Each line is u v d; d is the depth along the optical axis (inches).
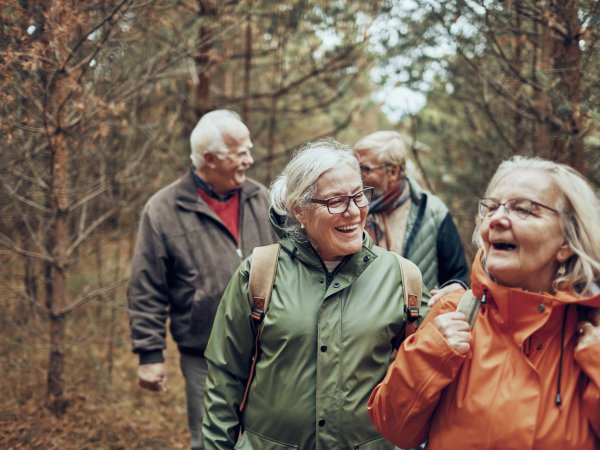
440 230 125.4
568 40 123.0
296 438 78.8
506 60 134.0
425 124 212.8
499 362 61.7
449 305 68.4
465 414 61.7
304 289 81.3
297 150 88.2
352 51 201.2
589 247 61.0
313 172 78.5
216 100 221.8
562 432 58.7
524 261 61.7
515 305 60.9
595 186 133.4
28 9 130.7
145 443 156.5
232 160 126.7
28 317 183.6
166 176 217.6
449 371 62.2
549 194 61.5
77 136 152.6
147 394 188.2
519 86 143.6
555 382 60.3
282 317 80.0
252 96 217.5
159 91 192.9
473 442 61.1
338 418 77.2
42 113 138.9
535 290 64.0
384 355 80.3
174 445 157.6
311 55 210.2
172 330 129.1
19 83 134.1
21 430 152.4
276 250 84.7
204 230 127.2
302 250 82.1
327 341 78.4
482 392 61.2
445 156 220.2
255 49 215.8
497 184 65.4
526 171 62.9
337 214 77.9
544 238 61.0
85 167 184.7
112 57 153.8
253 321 83.0
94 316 214.1
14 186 169.5
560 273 62.6
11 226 184.9
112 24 132.9
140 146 197.0
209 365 86.8
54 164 151.1
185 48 165.0
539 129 141.5
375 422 68.6
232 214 132.3
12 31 127.0
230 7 174.2
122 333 218.4
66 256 167.0
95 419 165.0
